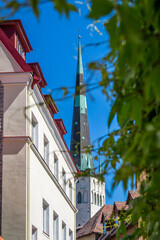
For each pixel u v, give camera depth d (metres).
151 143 2.41
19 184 21.80
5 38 23.50
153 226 3.25
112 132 3.62
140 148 2.51
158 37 2.45
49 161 27.08
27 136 22.17
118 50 2.50
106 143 3.66
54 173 29.16
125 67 2.64
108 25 2.49
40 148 25.12
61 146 30.72
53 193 27.48
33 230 23.28
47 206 26.25
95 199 138.00
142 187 3.30
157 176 2.63
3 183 21.88
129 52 2.42
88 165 134.38
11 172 22.00
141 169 3.05
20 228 21.27
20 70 23.02
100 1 2.46
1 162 22.16
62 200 29.98
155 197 3.20
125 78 2.61
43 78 25.91
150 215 3.22
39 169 24.42
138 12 2.67
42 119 25.72
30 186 22.36
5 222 21.38
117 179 3.03
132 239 3.62
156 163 2.48
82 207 135.88
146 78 2.54
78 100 140.38
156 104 2.93
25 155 22.11
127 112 2.80
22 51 26.39
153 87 2.52
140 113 2.75
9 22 24.36
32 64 25.08
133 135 3.48
